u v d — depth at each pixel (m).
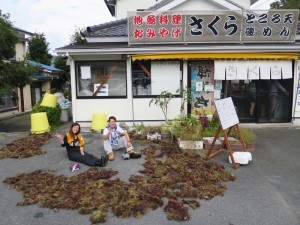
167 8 10.09
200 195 4.30
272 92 9.27
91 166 5.53
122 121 9.10
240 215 3.80
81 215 3.77
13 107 16.48
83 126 9.09
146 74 9.01
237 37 8.71
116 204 3.98
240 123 9.38
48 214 3.79
